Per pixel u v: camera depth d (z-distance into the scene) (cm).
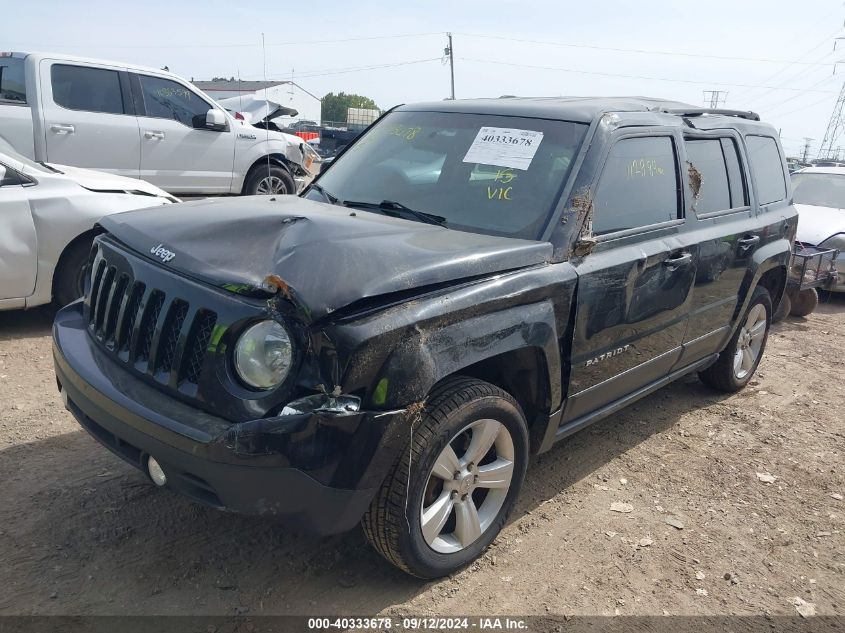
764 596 321
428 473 282
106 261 321
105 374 288
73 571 298
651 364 418
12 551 307
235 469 244
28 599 280
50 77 820
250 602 290
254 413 248
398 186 389
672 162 424
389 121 450
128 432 269
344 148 462
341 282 254
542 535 354
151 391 273
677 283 413
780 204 563
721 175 483
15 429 415
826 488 425
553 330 322
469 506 312
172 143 929
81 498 349
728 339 516
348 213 348
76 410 314
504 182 363
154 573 302
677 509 389
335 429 247
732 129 503
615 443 466
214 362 256
